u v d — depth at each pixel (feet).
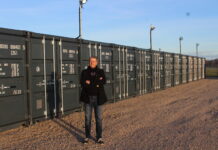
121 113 33.91
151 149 19.27
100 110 20.70
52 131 24.50
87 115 20.72
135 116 31.89
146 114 33.17
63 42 31.01
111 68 41.96
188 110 35.99
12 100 24.49
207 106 39.11
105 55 40.11
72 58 32.68
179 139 21.80
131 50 48.91
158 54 63.26
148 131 24.63
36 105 27.27
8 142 20.94
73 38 32.76
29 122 26.40
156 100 46.68
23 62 25.63
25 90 25.93
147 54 56.49
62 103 30.96
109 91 41.52
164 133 23.84
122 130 25.00
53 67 29.53
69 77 32.17
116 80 43.47
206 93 58.03
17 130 24.84
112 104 41.73
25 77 25.93
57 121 28.76
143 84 54.44
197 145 20.10
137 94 51.57
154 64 60.59
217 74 178.70
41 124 27.30
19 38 25.14
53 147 19.67
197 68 108.99
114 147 19.81
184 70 88.63
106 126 26.68
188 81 94.38
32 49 26.66
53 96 29.60
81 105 34.47
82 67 34.37
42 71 27.96
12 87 24.47
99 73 20.59
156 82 61.93
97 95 20.53
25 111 26.00
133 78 49.85
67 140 21.59
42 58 27.94
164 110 36.11
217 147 19.58
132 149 19.33
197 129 25.16
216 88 70.69
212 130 24.63
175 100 46.91
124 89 46.29
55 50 29.78
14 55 24.58
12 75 24.41
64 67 31.27
